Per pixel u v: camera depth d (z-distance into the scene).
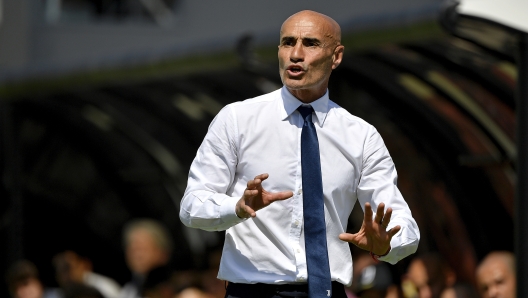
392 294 21.02
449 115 23.92
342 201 11.84
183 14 32.19
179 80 27.33
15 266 31.31
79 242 36.28
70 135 32.41
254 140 11.71
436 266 21.47
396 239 11.40
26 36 35.69
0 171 34.09
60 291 28.50
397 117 24.62
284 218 11.60
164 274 25.92
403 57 22.75
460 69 22.44
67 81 28.72
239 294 11.76
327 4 27.52
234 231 11.81
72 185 35.78
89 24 34.97
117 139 32.31
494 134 23.12
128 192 33.34
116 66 27.38
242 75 26.44
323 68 11.59
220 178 11.70
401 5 25.47
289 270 11.52
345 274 11.78
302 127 11.73
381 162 11.91
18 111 32.16
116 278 35.75
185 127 30.16
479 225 24.53
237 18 30.27
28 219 36.47
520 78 19.64
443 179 24.75
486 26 19.34
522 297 19.36
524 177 19.58
